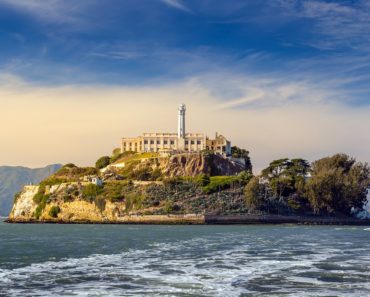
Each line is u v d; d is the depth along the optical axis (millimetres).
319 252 84312
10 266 66438
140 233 144875
